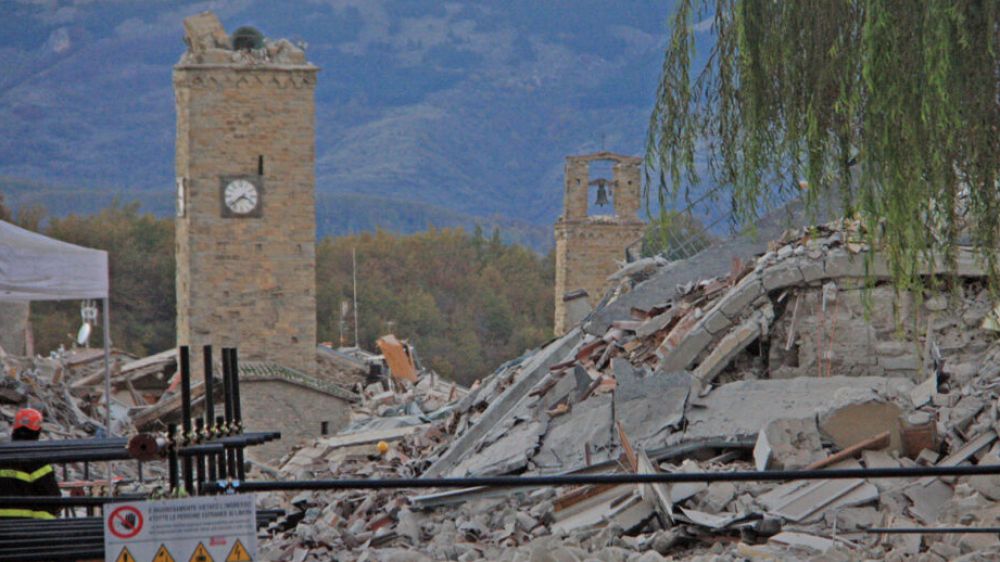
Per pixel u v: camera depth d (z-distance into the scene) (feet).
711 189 73.36
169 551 44.98
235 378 56.85
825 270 107.24
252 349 368.27
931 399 94.17
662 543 80.23
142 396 324.39
